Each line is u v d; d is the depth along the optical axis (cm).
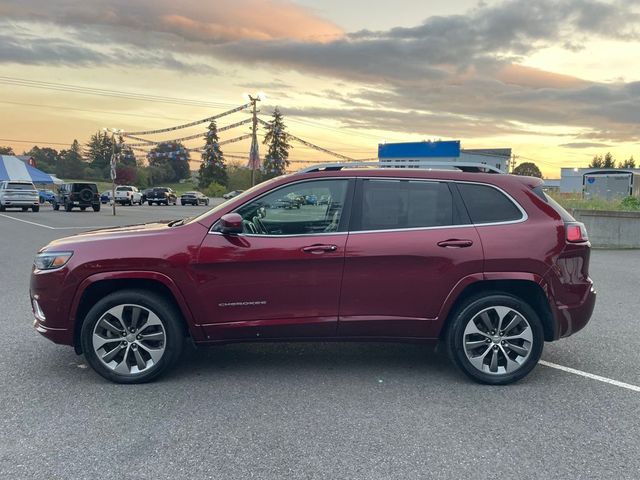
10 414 383
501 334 451
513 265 444
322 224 450
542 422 380
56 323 441
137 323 443
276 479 302
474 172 472
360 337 454
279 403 408
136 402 407
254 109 2897
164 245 438
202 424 370
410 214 454
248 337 449
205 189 8544
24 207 3347
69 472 307
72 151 12656
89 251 437
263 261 438
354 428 366
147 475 305
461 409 401
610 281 959
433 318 449
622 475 310
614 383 458
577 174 4212
